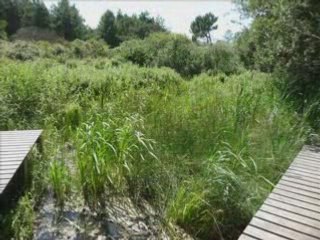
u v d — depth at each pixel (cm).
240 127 445
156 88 583
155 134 421
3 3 4462
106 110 512
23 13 4581
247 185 345
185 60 1841
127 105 502
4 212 316
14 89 599
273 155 396
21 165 367
